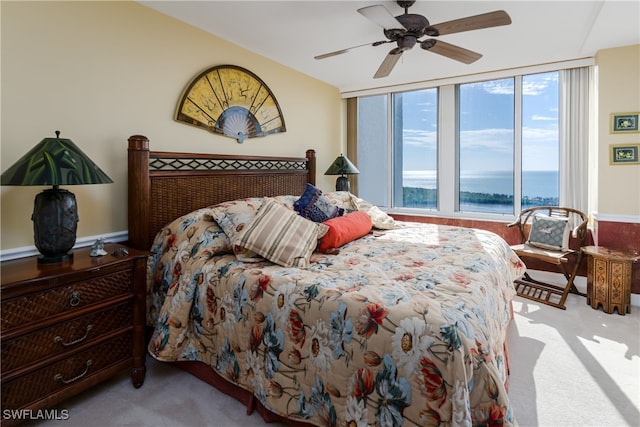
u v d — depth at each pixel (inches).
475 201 169.6
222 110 118.9
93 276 67.5
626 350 92.7
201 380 79.7
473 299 57.6
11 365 56.6
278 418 64.9
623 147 124.6
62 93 79.8
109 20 88.1
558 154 148.6
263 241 77.6
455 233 114.5
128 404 71.0
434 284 63.5
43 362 60.5
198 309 76.8
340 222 99.0
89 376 67.8
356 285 62.6
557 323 110.9
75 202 71.1
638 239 124.0
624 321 112.0
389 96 184.2
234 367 69.9
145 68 96.6
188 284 77.7
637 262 125.5
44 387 60.8
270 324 64.4
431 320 49.6
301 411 59.5
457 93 169.2
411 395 48.2
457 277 68.0
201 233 85.0
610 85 126.0
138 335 76.2
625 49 123.4
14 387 57.1
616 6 94.4
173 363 86.2
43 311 60.2
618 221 126.5
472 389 46.2
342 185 170.6
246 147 129.8
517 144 156.4
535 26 109.7
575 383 77.9
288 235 80.6
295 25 109.3
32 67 74.7
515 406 70.0
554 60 141.1
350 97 188.2
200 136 112.7
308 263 78.1
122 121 91.7
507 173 161.6
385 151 188.5
